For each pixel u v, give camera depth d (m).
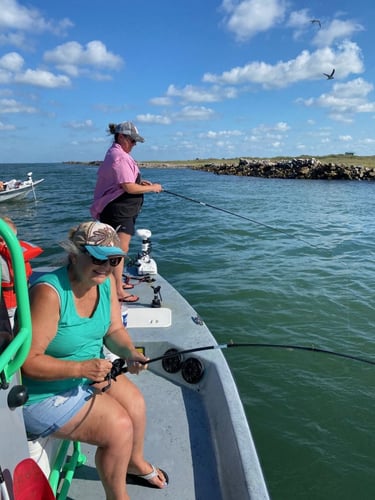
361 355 5.24
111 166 4.00
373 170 41.41
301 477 3.44
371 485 3.37
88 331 2.02
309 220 15.87
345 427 4.00
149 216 16.77
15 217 16.27
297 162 48.06
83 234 1.92
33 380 1.93
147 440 2.76
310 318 6.26
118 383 2.20
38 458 1.93
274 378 4.75
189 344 3.44
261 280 7.93
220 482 2.43
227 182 39.56
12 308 2.47
